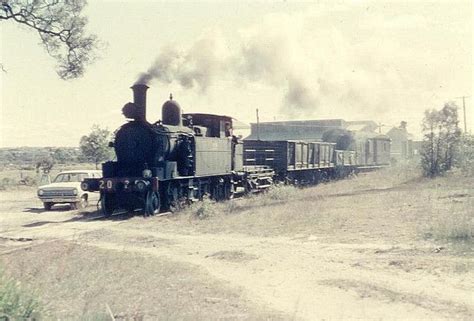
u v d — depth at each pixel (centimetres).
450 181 2803
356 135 4728
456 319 690
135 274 1021
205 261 1126
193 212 1898
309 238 1348
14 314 725
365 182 3334
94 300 852
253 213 1833
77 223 1823
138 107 2053
